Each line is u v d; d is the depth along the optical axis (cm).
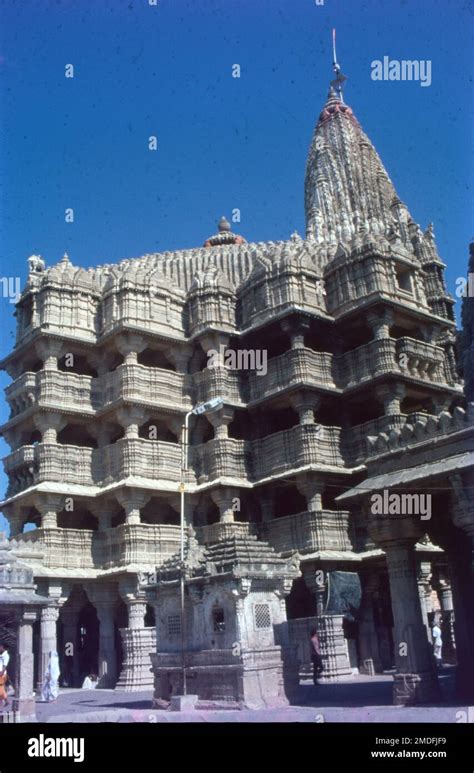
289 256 4475
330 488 4175
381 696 2353
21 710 2116
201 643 2328
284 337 4550
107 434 4428
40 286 4578
